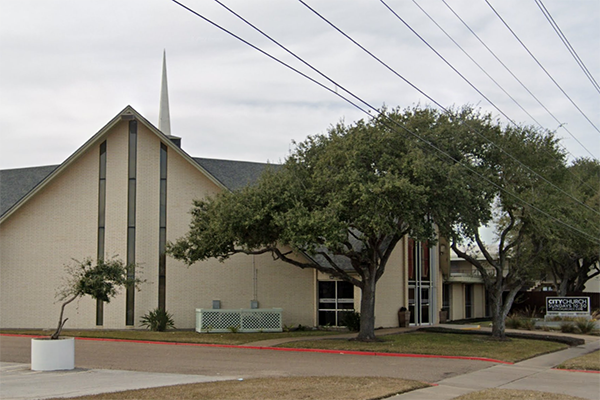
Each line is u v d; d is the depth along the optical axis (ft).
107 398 42.86
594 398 47.88
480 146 84.79
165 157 107.65
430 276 121.70
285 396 44.60
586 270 165.99
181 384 50.29
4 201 118.01
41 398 42.98
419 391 50.16
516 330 112.88
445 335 95.81
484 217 82.79
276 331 104.01
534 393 48.91
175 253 90.17
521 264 94.02
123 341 89.81
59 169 106.63
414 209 75.36
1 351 75.66
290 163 86.53
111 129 107.76
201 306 105.91
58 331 63.00
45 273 107.55
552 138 88.43
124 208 106.42
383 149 78.89
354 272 104.12
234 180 113.09
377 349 77.87
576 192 108.27
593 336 107.24
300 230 74.28
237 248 106.52
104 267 70.18
